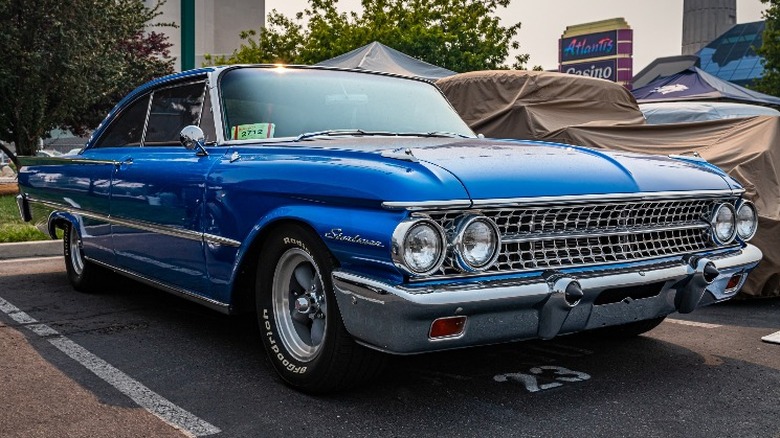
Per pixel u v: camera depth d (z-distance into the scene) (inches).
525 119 309.9
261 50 1197.1
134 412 129.3
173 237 166.9
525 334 120.5
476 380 145.3
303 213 127.8
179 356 163.5
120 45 773.3
